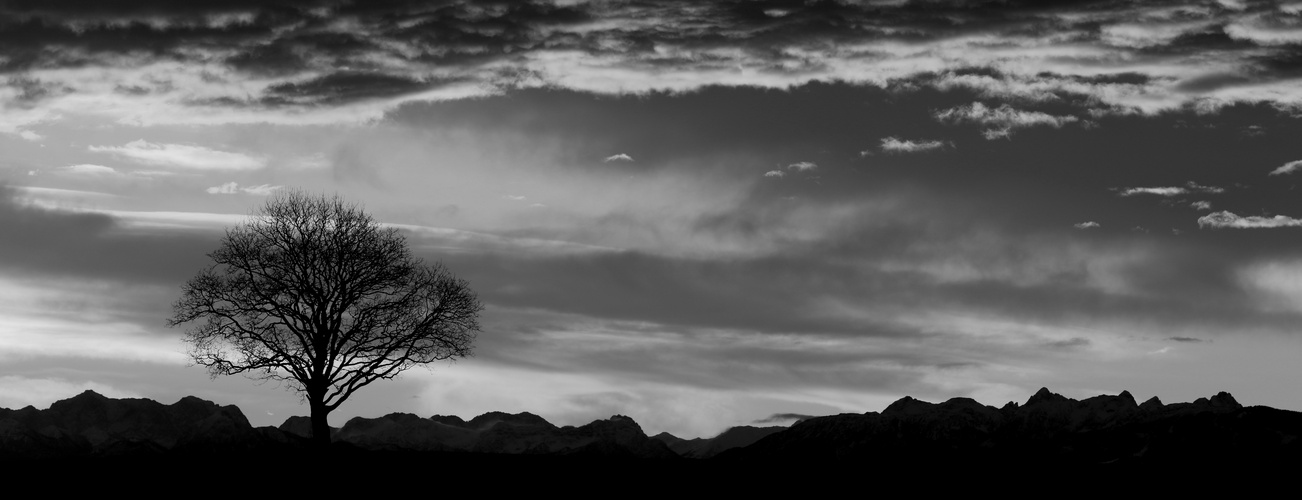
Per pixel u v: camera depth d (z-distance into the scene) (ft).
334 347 203.62
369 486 179.63
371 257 207.41
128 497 166.71
